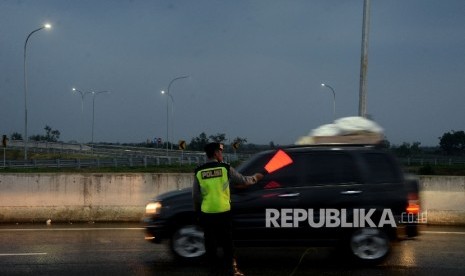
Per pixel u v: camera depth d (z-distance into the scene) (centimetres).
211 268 718
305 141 931
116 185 1355
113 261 868
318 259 888
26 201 1335
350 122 923
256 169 838
